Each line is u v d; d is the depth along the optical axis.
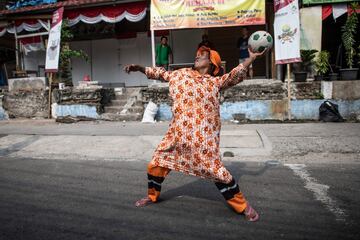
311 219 3.58
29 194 4.59
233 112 9.87
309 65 10.21
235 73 3.57
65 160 6.40
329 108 9.21
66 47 12.48
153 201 4.08
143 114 10.45
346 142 6.80
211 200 4.20
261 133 7.72
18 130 9.55
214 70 3.80
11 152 7.28
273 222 3.54
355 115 9.40
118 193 4.53
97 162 6.18
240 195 3.65
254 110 9.77
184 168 3.63
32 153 7.10
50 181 5.14
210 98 3.54
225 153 6.36
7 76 15.49
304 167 5.46
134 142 7.45
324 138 7.17
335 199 4.10
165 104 10.32
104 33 14.56
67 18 12.01
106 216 3.80
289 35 9.16
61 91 11.07
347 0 9.83
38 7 12.14
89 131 8.88
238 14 10.05
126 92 12.09
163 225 3.54
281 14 9.20
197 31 13.68
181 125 3.54
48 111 11.62
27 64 14.76
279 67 10.72
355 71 9.51
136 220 3.67
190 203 4.11
